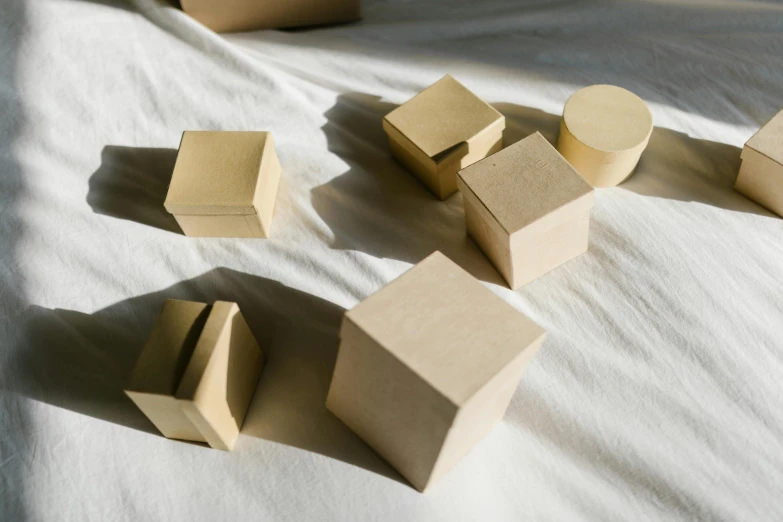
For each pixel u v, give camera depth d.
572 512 0.81
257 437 0.83
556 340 0.89
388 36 1.13
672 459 0.83
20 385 0.82
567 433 0.85
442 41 1.13
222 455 0.82
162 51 1.04
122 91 1.01
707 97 1.06
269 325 0.90
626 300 0.91
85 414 0.82
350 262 0.92
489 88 1.07
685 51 1.09
